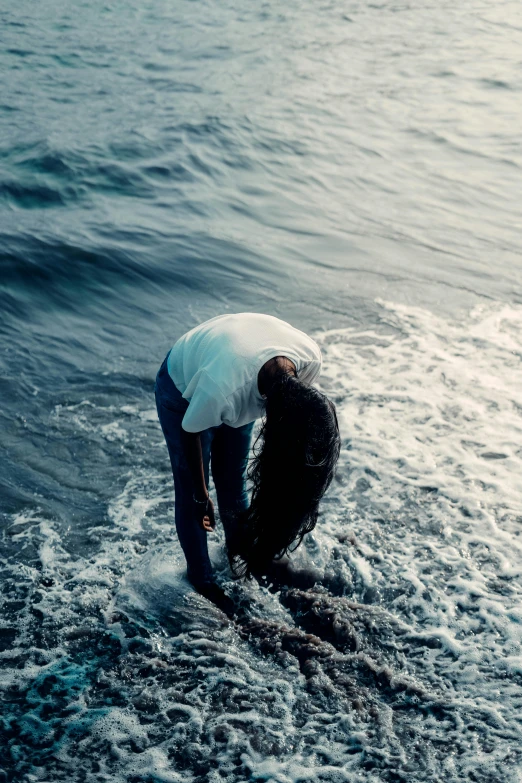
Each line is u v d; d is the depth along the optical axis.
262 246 6.19
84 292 5.32
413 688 2.64
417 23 16.61
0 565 3.16
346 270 5.90
